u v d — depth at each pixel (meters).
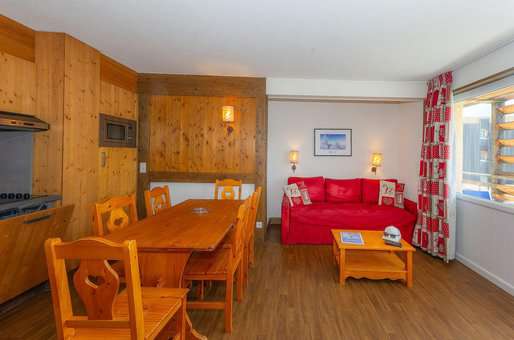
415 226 4.12
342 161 5.36
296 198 4.57
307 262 3.50
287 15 2.30
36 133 2.72
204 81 4.12
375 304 2.50
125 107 3.85
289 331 2.10
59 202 2.74
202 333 2.07
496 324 2.21
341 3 2.10
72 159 2.88
